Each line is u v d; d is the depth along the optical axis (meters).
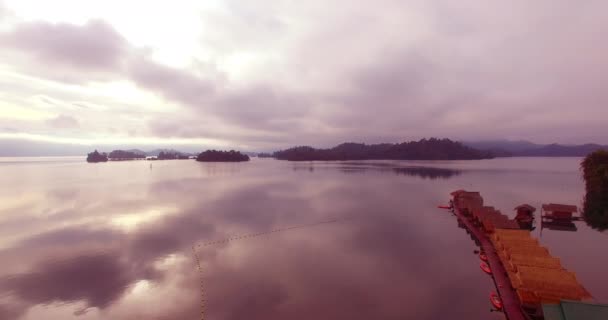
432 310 21.47
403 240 38.19
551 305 16.45
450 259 31.34
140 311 21.27
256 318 20.41
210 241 37.31
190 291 24.17
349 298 23.09
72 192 78.00
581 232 41.62
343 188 88.00
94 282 25.69
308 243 36.78
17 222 46.16
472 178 118.88
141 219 48.41
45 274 27.23
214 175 133.38
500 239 28.83
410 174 138.88
